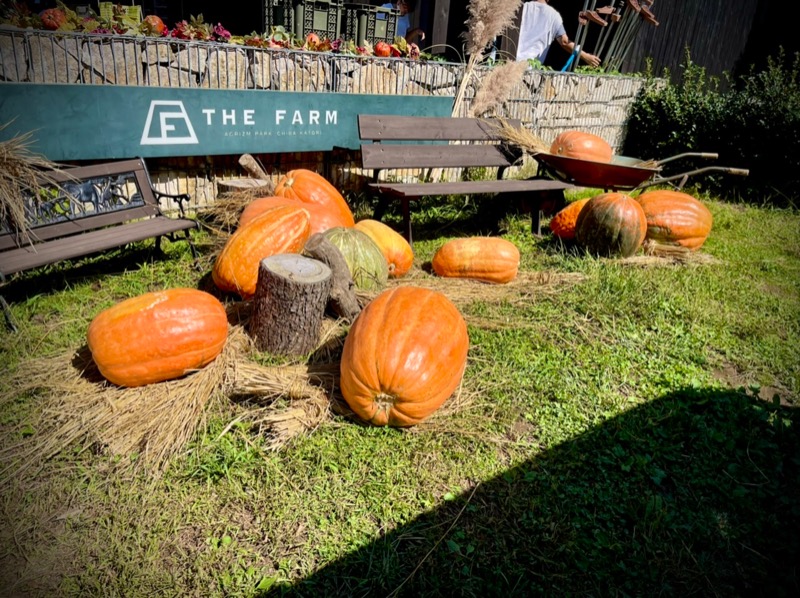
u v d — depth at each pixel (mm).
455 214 6867
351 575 2318
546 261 5688
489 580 2314
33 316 4020
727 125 8945
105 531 2469
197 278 4680
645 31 11875
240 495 2648
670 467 2967
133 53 5285
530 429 3221
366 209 6898
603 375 3713
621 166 6148
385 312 3066
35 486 2672
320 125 6371
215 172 6125
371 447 2961
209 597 2213
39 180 4105
